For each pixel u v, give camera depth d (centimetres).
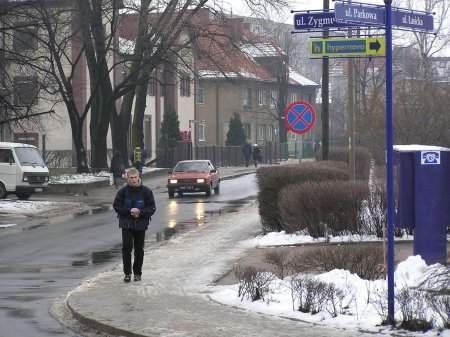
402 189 1986
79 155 7231
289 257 2331
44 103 9556
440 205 1980
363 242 2666
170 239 3247
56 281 2297
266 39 8712
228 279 2172
